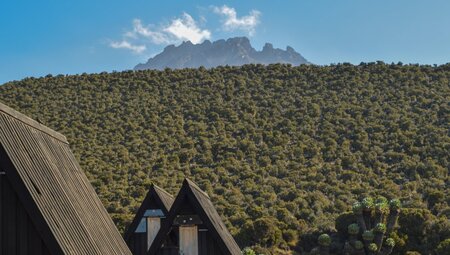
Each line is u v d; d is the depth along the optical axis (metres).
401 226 52.50
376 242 50.84
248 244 52.72
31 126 12.02
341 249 53.06
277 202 61.62
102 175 64.88
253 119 87.44
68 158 13.41
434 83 96.19
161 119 87.94
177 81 104.62
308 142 78.38
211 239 18.03
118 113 89.81
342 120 84.06
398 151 73.88
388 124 81.50
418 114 84.00
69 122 84.81
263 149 77.25
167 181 65.31
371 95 93.31
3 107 10.98
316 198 62.09
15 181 10.23
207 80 104.12
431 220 52.06
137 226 21.61
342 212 58.97
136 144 77.44
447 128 78.06
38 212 10.16
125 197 58.41
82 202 12.33
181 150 76.50
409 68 101.88
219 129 83.94
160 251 18.02
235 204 61.19
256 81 103.12
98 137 79.75
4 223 10.37
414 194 62.00
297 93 97.44
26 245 10.34
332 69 105.19
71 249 10.30
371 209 52.81
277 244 53.47
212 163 73.12
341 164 71.94
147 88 101.56
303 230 56.28
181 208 18.00
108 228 13.07
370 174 68.44
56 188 11.30
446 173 67.06
